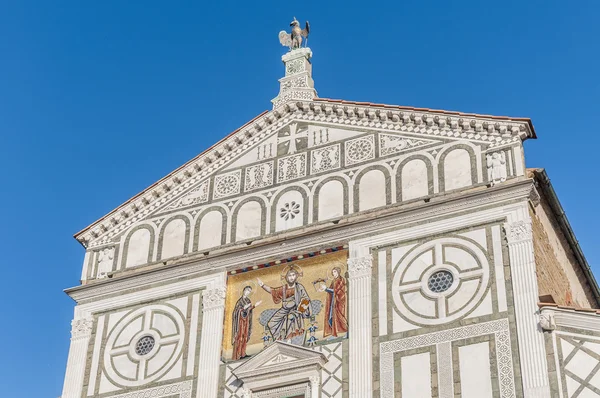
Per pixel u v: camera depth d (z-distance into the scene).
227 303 32.62
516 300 28.25
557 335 27.23
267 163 35.19
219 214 34.78
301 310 31.27
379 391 28.50
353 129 34.31
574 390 26.31
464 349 28.17
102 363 33.09
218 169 35.94
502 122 31.61
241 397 30.23
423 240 30.67
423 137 32.84
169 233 35.19
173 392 31.38
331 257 31.83
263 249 32.94
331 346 30.00
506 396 26.95
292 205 33.72
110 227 36.38
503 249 29.31
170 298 33.50
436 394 27.80
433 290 29.64
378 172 32.84
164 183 36.28
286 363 29.95
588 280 36.31
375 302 30.16
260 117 36.16
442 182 31.61
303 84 36.34
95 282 34.97
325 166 33.97
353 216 32.34
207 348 31.72
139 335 33.16
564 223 32.62
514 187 30.09
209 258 33.56
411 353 28.77
